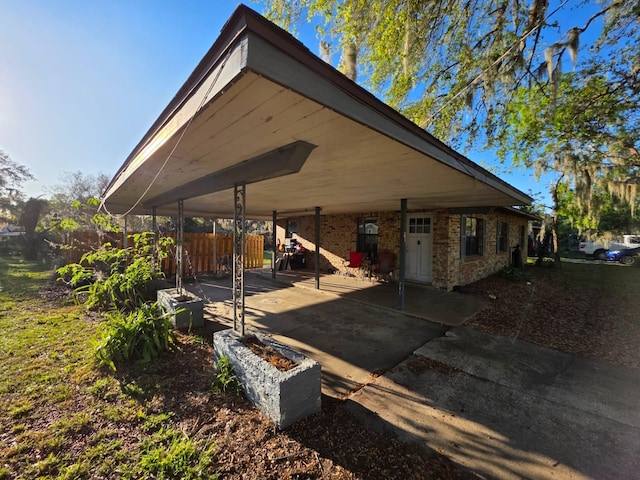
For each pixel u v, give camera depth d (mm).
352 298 6707
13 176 15578
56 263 8766
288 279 9391
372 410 2504
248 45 1154
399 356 3660
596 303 6496
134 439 2061
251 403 2490
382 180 3762
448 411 2508
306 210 8898
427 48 5977
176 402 2492
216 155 2535
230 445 2016
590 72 7496
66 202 16953
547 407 2580
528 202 5988
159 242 6438
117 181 4469
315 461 1908
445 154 2857
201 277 9648
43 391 2604
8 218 15836
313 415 2391
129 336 3195
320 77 1465
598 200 10320
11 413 2291
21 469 1780
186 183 4141
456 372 3227
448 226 7379
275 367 2408
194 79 1649
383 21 5301
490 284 8406
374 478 1793
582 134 8859
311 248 11797
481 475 1843
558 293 7500
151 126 2465
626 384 2990
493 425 2328
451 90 7102
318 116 1673
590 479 1812
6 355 3262
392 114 2002
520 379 3078
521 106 9406
